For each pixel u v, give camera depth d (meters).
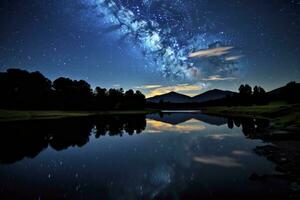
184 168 18.23
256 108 95.31
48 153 24.78
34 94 109.44
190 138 34.62
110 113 121.75
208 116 95.19
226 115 93.50
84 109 129.75
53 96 117.94
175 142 31.17
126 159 21.73
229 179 15.15
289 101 108.69
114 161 21.03
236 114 92.94
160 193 13.30
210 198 12.36
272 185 13.62
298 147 23.36
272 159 19.52
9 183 15.38
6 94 101.94
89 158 22.36
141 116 101.00
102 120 73.00
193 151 24.78
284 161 18.52
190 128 49.22
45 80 119.75
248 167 17.66
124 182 15.23
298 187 13.11
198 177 15.87
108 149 26.78
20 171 18.14
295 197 11.93
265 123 51.38
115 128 49.94
